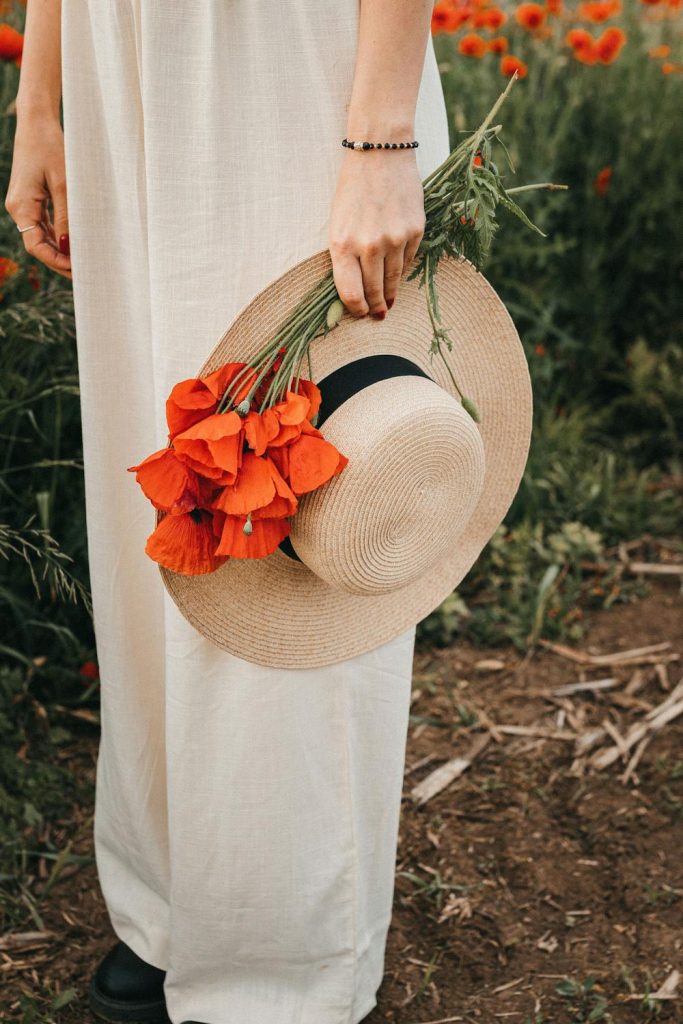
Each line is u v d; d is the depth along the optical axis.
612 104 3.68
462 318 1.33
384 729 1.46
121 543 1.46
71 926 1.80
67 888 1.88
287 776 1.40
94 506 1.45
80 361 1.39
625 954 1.75
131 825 1.60
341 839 1.47
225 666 1.36
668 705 2.40
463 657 2.59
